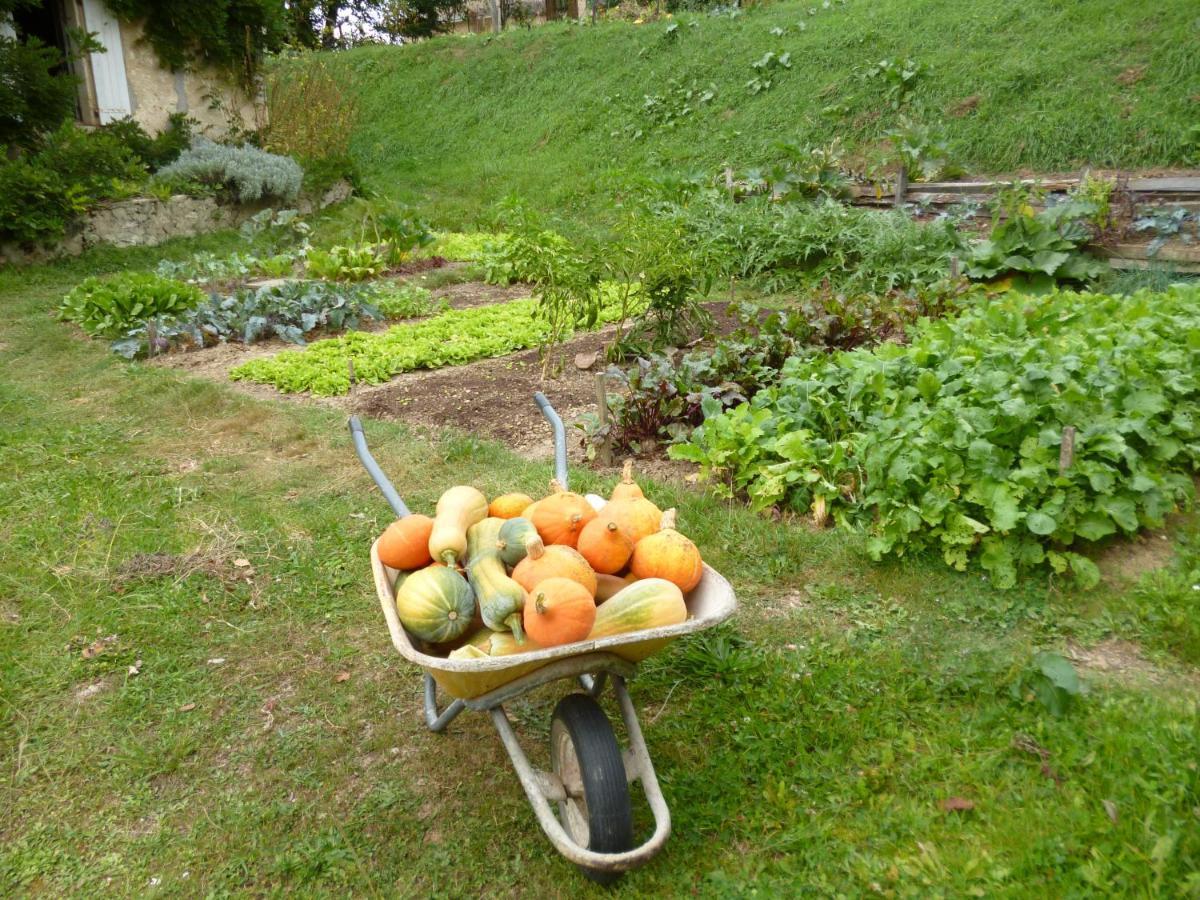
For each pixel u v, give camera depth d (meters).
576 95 20.27
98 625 3.98
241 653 3.79
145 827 2.88
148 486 5.45
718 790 2.88
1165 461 4.61
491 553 2.78
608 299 9.34
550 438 6.06
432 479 5.44
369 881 2.61
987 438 4.27
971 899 2.39
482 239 14.60
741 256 10.88
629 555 2.78
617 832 2.36
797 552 4.32
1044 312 6.43
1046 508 3.96
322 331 9.59
